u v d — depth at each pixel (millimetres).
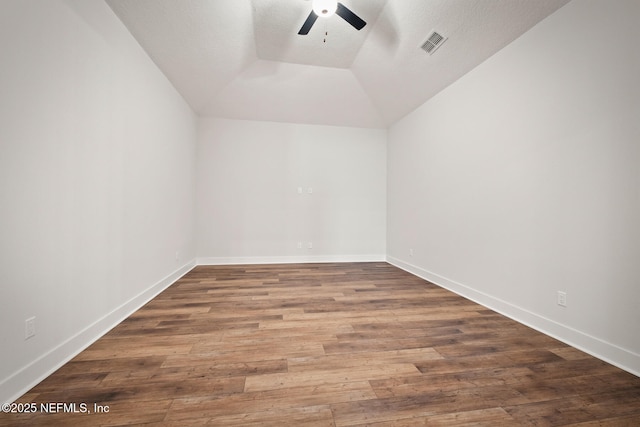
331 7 2205
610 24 1627
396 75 3479
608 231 1634
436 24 2547
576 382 1409
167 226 3174
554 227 1962
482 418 1151
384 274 3920
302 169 4809
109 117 2014
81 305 1708
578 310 1792
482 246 2664
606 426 1117
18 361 1263
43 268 1416
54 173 1491
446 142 3246
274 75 3818
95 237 1852
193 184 4254
